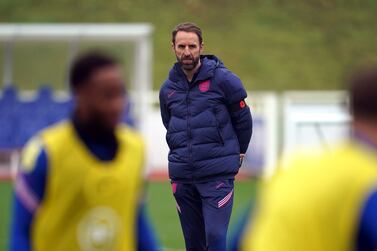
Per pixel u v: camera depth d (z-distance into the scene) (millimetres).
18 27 60656
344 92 11938
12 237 12492
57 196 12430
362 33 103250
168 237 37188
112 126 12500
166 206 46594
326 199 10016
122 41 65750
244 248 10891
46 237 12555
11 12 99375
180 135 24672
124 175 12688
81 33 60219
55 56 72688
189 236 25484
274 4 106000
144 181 13234
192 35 24281
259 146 58250
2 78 69562
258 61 95500
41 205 12492
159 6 102812
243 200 48000
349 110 10695
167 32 98250
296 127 49594
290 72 94562
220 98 24422
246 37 99188
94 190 12484
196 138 24438
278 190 10242
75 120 12508
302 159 10477
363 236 9992
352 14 106312
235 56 95750
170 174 25062
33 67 72562
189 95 24609
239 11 103562
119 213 12727
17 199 12500
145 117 60500
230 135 24594
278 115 56938
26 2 101312
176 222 41312
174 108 24828
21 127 61781
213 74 24500
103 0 102812
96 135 12523
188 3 103250
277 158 56750
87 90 12281
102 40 63188
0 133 61500
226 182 24453
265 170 57156
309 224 9969
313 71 95312
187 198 24953
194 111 24516
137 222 13195
